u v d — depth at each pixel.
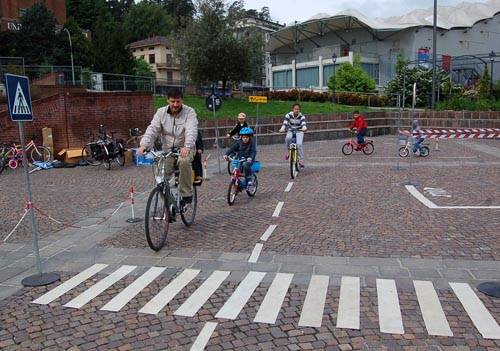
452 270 5.62
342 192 10.87
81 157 18.34
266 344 3.99
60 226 8.34
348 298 4.87
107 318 4.60
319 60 51.66
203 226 7.96
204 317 4.54
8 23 52.12
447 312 4.50
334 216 8.46
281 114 28.45
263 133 25.92
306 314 4.53
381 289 5.08
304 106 31.81
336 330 4.20
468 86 42.19
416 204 9.37
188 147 6.68
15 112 5.52
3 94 22.56
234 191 9.80
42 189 12.53
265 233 7.40
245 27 30.59
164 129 6.95
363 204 9.45
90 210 9.68
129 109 20.91
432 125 30.59
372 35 52.91
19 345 4.13
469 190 10.85
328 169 15.01
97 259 6.42
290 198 10.27
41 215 9.27
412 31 50.06
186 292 5.16
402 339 4.01
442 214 8.45
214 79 29.52
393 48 51.34
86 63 47.44
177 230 7.73
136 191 11.96
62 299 5.10
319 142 26.22
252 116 26.59
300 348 3.91
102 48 44.59
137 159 17.30
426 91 37.81
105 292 5.25
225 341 4.07
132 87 30.80
